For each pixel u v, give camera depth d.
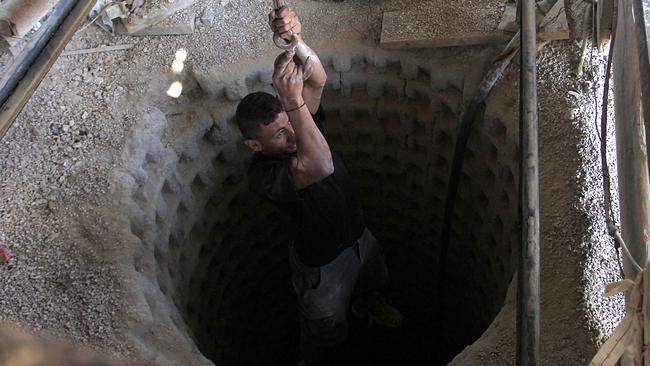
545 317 2.76
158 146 3.80
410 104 4.32
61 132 3.62
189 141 3.99
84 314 2.95
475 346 2.77
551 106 3.47
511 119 3.60
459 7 3.91
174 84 3.90
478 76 3.84
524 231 2.11
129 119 3.71
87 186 3.42
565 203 3.11
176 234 3.97
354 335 5.10
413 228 5.27
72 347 0.61
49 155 3.53
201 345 3.96
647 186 2.41
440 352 5.50
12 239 3.21
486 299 4.35
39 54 2.35
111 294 3.01
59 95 3.76
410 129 4.45
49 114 3.69
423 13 3.97
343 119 4.58
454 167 4.05
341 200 3.28
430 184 4.76
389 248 5.62
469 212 4.53
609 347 2.09
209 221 4.39
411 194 4.98
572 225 3.02
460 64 3.89
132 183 3.50
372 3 4.13
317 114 3.46
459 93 4.00
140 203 3.61
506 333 2.75
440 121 4.24
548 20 3.63
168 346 2.90
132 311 2.95
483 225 4.34
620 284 2.08
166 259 3.74
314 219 3.28
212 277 4.53
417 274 5.61
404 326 5.68
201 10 4.05
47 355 0.58
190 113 4.02
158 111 3.83
